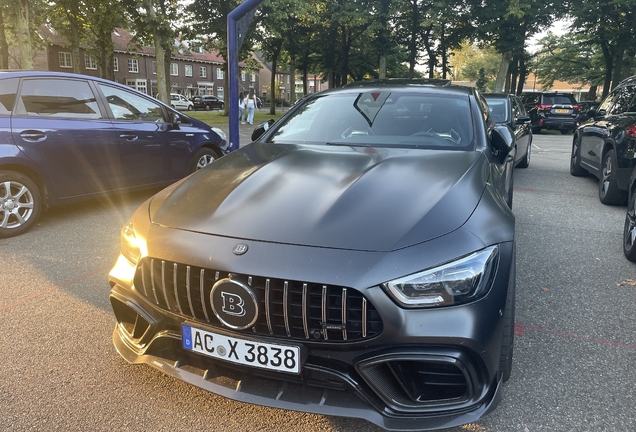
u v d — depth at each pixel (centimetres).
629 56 3183
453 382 185
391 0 2978
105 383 241
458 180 238
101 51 2839
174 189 255
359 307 179
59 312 319
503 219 218
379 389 181
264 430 209
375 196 217
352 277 177
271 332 186
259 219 205
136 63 5606
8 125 462
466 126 329
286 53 3953
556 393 235
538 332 297
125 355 225
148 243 211
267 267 183
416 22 3359
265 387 195
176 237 206
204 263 191
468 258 187
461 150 304
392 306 177
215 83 6806
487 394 189
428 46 3581
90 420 214
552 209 621
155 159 592
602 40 3114
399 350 178
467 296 183
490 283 190
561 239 492
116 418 215
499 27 2680
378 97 365
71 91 515
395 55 3656
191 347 199
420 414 182
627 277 390
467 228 199
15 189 478
